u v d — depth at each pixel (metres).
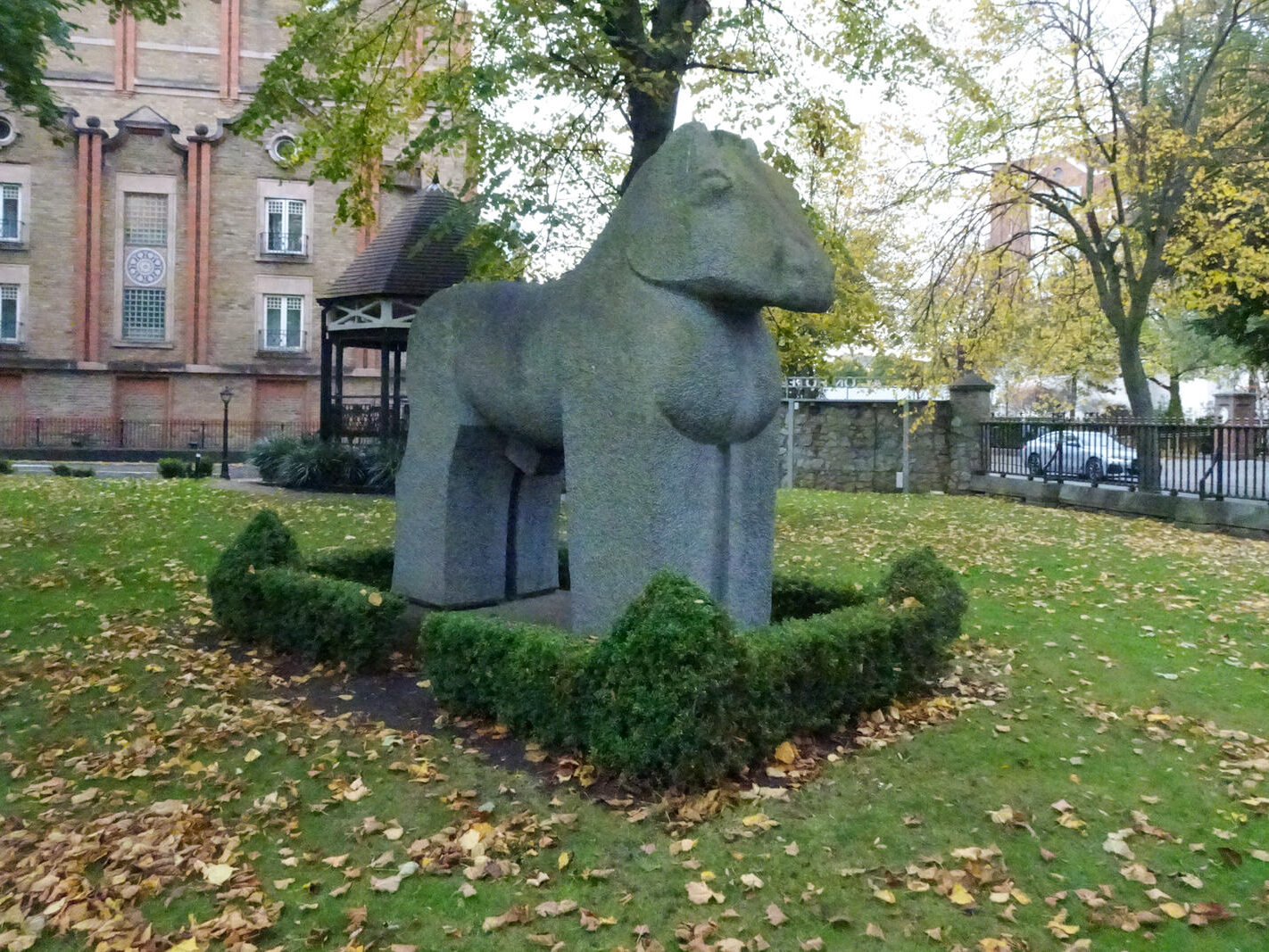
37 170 27.42
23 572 7.61
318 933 2.79
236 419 28.70
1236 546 10.66
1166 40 15.97
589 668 3.80
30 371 27.50
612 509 4.42
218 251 28.38
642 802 3.57
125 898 2.98
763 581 4.76
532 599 6.07
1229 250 14.04
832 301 4.42
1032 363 23.47
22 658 5.44
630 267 4.40
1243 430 12.06
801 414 18.77
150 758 4.08
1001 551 9.99
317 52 9.32
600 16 8.63
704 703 3.56
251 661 5.43
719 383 4.26
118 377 28.14
